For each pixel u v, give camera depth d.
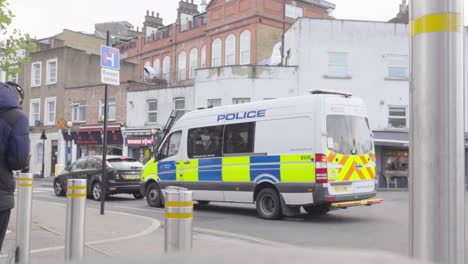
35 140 38.41
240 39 32.22
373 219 11.01
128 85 32.53
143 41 41.41
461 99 3.41
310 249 1.52
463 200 3.40
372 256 1.45
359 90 26.00
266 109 11.22
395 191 23.31
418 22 3.48
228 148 11.95
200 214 12.12
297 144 10.45
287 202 10.58
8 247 6.65
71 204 5.56
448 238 3.34
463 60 3.43
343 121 10.59
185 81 36.50
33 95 39.25
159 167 13.75
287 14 33.22
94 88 34.78
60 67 37.41
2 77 20.73
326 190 10.02
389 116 26.17
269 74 25.94
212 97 26.92
